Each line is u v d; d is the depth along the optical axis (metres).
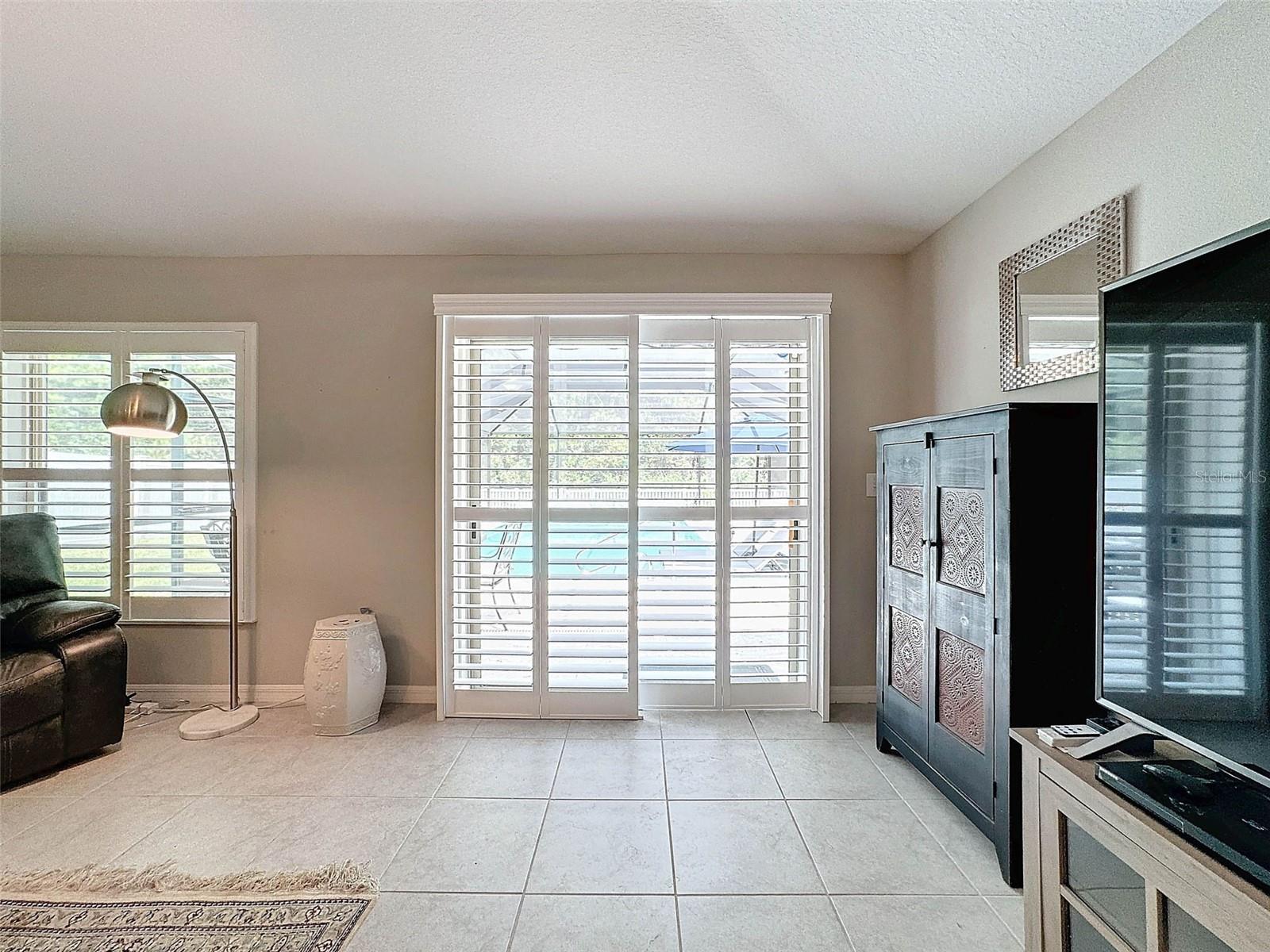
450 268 3.23
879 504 2.70
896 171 2.36
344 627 2.89
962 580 2.04
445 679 3.07
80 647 2.56
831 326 3.21
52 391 3.21
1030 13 1.53
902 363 3.21
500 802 2.27
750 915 1.70
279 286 3.24
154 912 1.70
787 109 1.96
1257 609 1.04
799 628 3.16
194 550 3.22
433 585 3.24
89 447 3.21
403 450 3.25
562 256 3.21
